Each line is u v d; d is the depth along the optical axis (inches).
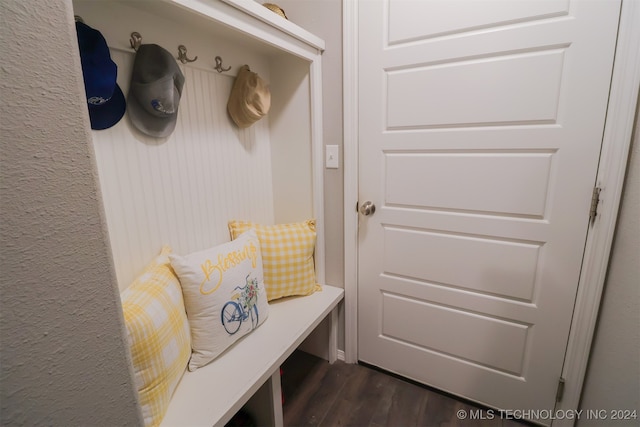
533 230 47.7
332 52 56.9
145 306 35.0
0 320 12.9
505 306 52.3
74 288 15.4
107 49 33.9
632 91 38.4
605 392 42.3
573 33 40.6
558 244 46.5
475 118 48.3
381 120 55.4
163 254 45.4
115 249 41.2
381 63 53.2
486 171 49.2
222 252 47.9
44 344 14.5
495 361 55.1
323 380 65.6
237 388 40.4
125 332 18.1
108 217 40.0
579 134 42.4
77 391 16.0
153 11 40.8
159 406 34.9
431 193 54.0
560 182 44.8
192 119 49.2
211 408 37.3
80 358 15.9
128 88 40.3
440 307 58.1
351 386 63.9
